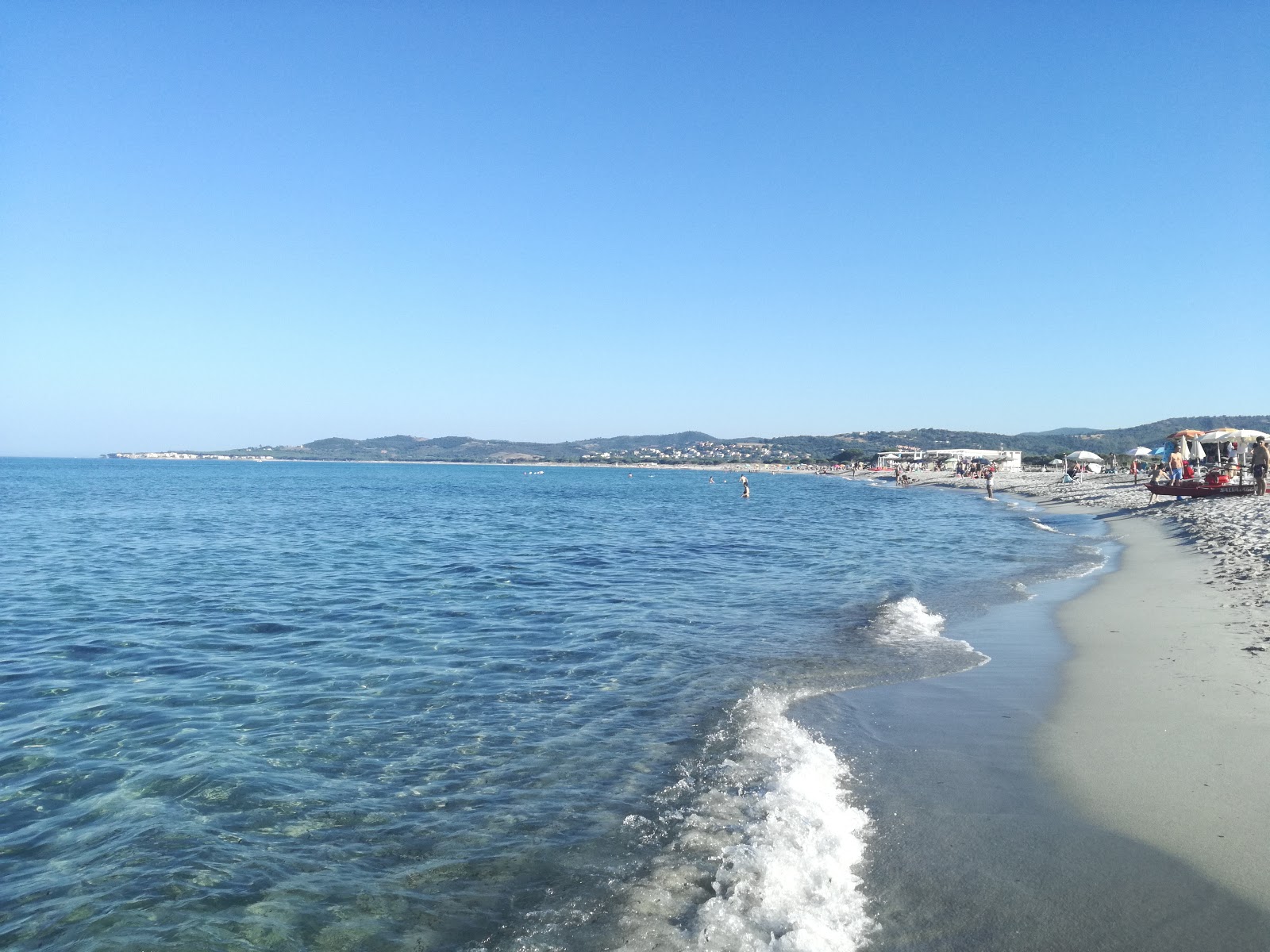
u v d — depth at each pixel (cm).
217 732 823
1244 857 495
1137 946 416
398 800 652
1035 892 472
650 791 657
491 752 758
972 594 1609
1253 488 3055
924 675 994
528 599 1633
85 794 670
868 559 2297
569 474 19925
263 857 562
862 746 745
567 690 964
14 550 2595
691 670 1049
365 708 902
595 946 442
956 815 585
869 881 495
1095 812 576
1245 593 1327
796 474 18962
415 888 517
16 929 477
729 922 457
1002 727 778
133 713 887
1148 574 1681
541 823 603
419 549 2648
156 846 579
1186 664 938
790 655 1121
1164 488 3359
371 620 1407
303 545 2781
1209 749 672
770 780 668
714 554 2489
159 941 464
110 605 1564
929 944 426
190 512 4575
